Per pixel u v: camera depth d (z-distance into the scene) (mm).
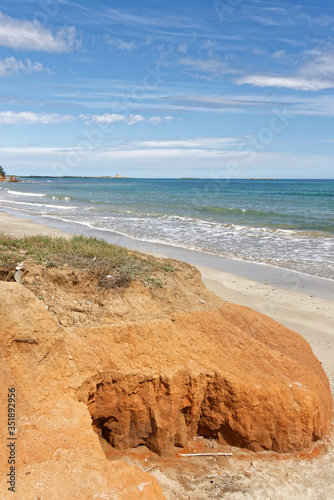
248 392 6430
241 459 6402
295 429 6543
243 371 6754
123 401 6078
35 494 4078
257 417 6473
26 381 5105
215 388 6531
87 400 5633
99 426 6273
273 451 6594
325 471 6258
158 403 6195
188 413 6535
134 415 6160
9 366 5141
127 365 6062
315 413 6680
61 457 4488
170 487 5664
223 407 6527
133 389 6059
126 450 6270
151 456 6199
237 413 6465
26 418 4785
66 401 5156
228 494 5660
